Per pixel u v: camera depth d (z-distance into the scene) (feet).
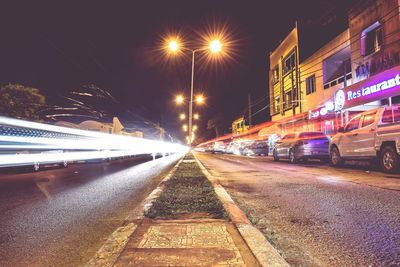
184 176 31.32
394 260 10.21
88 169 48.80
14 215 17.16
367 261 10.18
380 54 56.18
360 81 59.41
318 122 88.58
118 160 77.51
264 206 18.35
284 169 42.29
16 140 39.24
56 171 45.57
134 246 10.62
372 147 35.01
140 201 20.72
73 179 34.35
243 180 30.63
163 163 62.03
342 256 10.62
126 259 9.50
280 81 121.19
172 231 12.26
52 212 17.80
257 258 9.45
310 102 93.91
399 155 31.22
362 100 58.65
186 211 15.46
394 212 16.10
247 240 11.02
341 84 75.66
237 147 122.52
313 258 10.50
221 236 11.63
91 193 24.27
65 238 13.04
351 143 38.96
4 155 36.32
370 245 11.56
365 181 27.45
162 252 10.05
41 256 11.08
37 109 92.94
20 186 28.76
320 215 15.98
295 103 104.94
